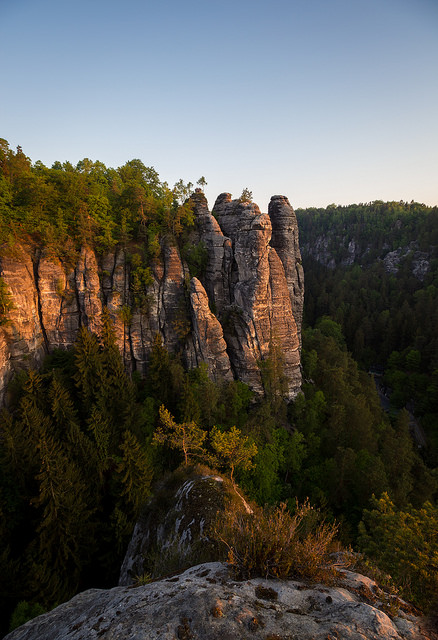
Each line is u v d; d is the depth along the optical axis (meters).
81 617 7.51
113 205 62.12
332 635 5.52
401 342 103.44
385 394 94.56
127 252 56.19
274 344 52.50
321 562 7.98
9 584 25.94
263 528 8.14
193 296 52.00
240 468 39.19
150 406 46.84
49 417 39.97
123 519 30.12
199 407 45.16
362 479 38.34
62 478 29.17
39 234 52.34
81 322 53.19
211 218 61.00
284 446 45.31
